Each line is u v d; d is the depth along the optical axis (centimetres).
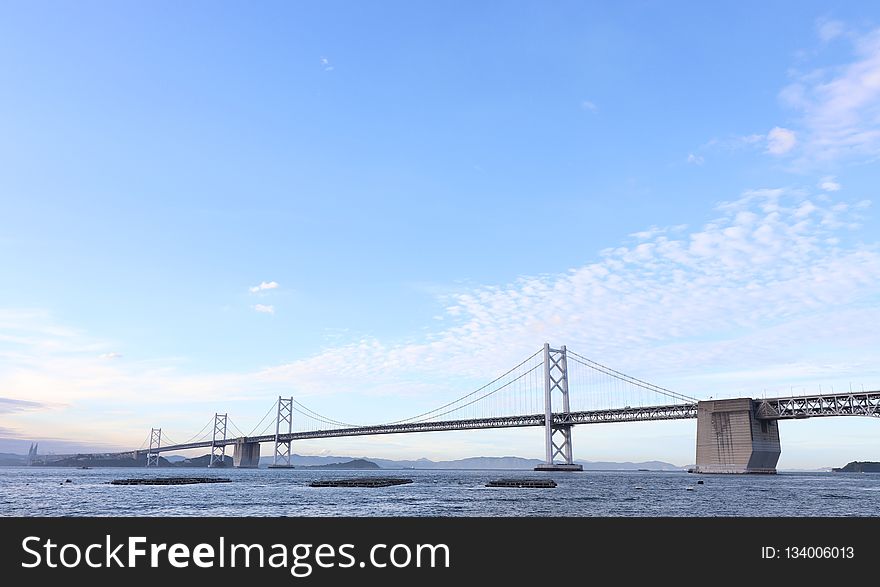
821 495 9612
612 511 6719
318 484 12306
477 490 10750
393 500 8394
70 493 9781
